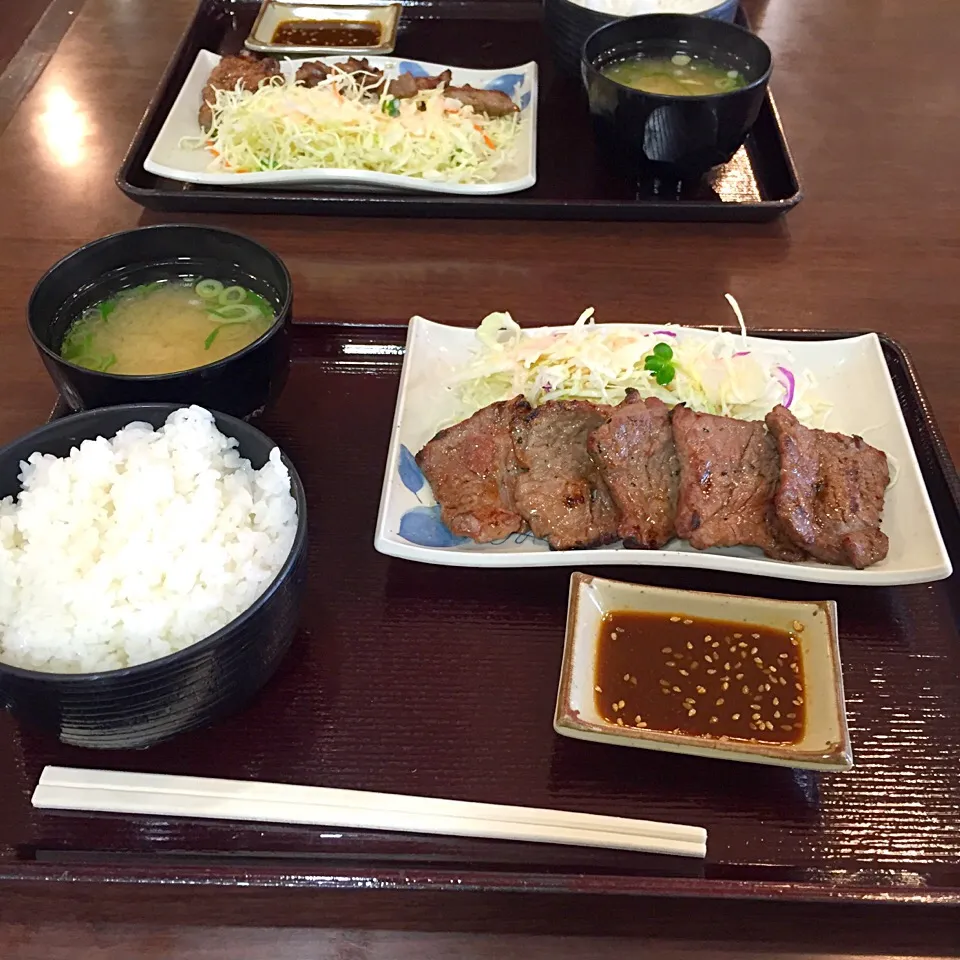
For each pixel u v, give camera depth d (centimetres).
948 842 37
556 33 69
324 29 78
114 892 37
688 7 73
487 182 62
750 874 36
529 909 36
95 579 37
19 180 63
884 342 52
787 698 40
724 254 59
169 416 41
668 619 42
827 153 66
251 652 37
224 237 48
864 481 45
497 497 46
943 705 41
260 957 35
